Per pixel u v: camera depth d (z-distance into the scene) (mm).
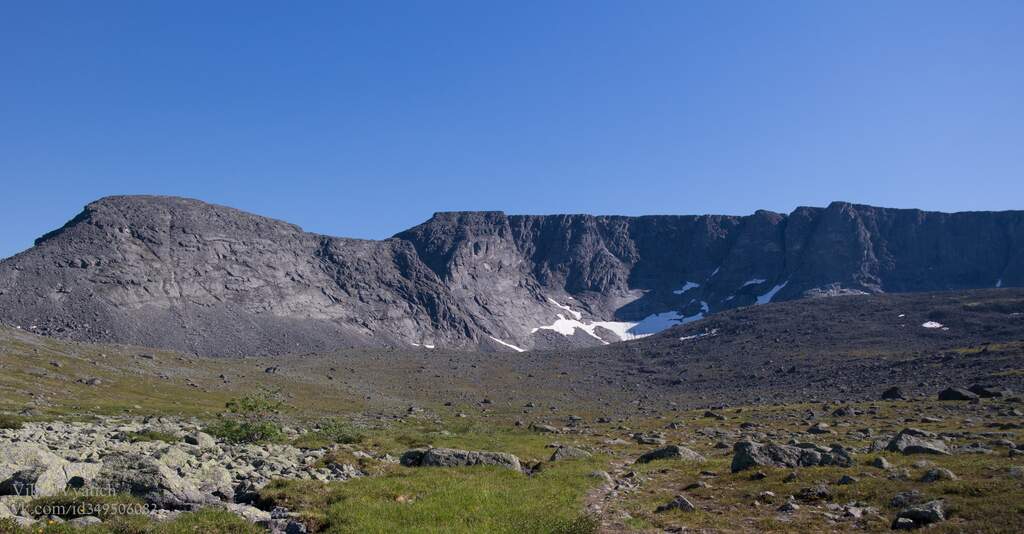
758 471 33000
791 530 22500
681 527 23297
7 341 132375
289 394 146125
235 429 49938
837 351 199375
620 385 198000
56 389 99062
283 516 22266
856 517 23703
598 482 32469
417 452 38125
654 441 60625
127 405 93312
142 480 23406
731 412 101438
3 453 26109
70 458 31359
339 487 26453
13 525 17797
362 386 179500
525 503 25406
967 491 24969
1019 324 199125
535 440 62688
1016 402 80438
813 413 88000
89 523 19547
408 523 21578
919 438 40656
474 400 168000
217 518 20547
